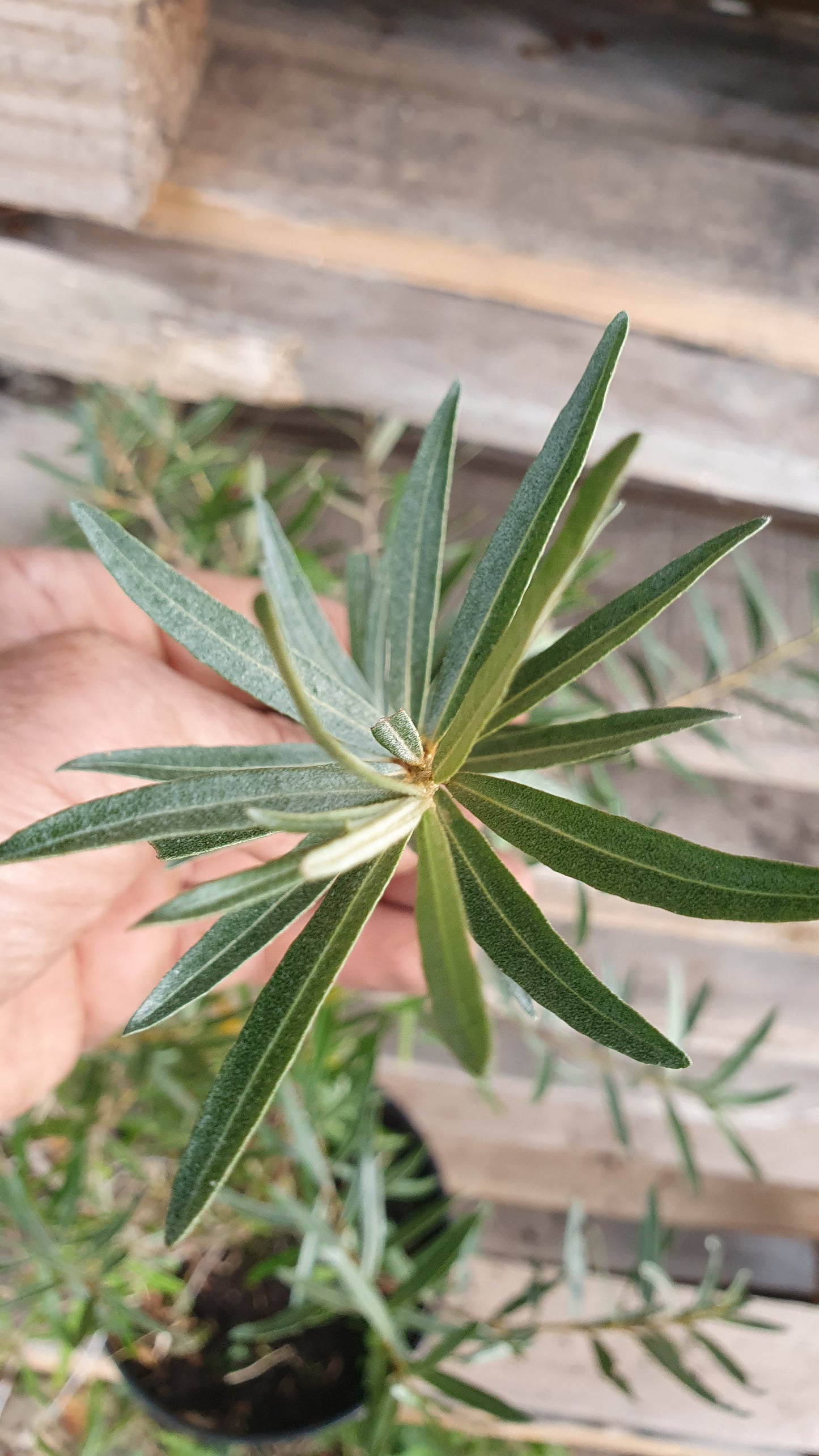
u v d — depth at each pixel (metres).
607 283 0.40
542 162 0.40
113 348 0.43
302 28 0.39
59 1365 0.43
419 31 0.40
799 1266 0.67
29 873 0.26
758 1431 0.52
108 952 0.38
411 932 0.37
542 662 0.18
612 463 0.17
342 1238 0.34
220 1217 0.44
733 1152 0.63
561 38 0.41
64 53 0.31
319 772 0.17
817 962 0.58
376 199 0.39
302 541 0.54
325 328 0.41
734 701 0.49
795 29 0.43
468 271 0.40
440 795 0.17
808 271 0.40
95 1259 0.36
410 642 0.20
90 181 0.36
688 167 0.41
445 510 0.20
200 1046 0.38
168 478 0.42
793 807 0.53
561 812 0.16
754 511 0.53
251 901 0.13
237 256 0.40
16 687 0.27
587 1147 0.63
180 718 0.29
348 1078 0.44
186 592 0.17
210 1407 0.45
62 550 0.35
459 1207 0.63
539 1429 0.53
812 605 0.37
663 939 0.57
